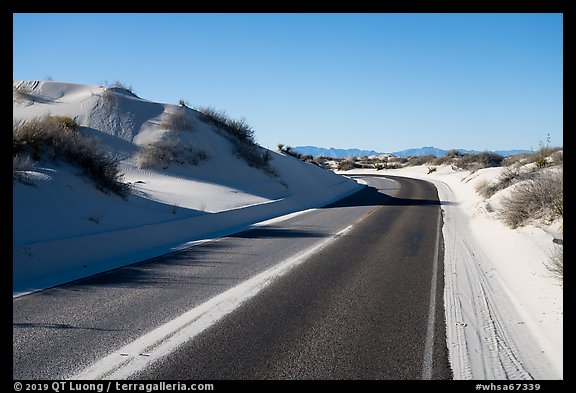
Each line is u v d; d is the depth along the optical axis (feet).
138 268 35.24
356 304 26.45
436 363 18.57
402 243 48.52
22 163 51.44
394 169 309.42
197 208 69.87
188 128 119.14
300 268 35.81
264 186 108.17
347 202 102.89
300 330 21.99
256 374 17.22
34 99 117.50
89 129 104.83
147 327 22.06
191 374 17.12
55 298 26.63
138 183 82.69
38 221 40.45
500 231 53.16
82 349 19.25
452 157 273.54
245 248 44.83
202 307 25.36
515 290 30.30
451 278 33.27
